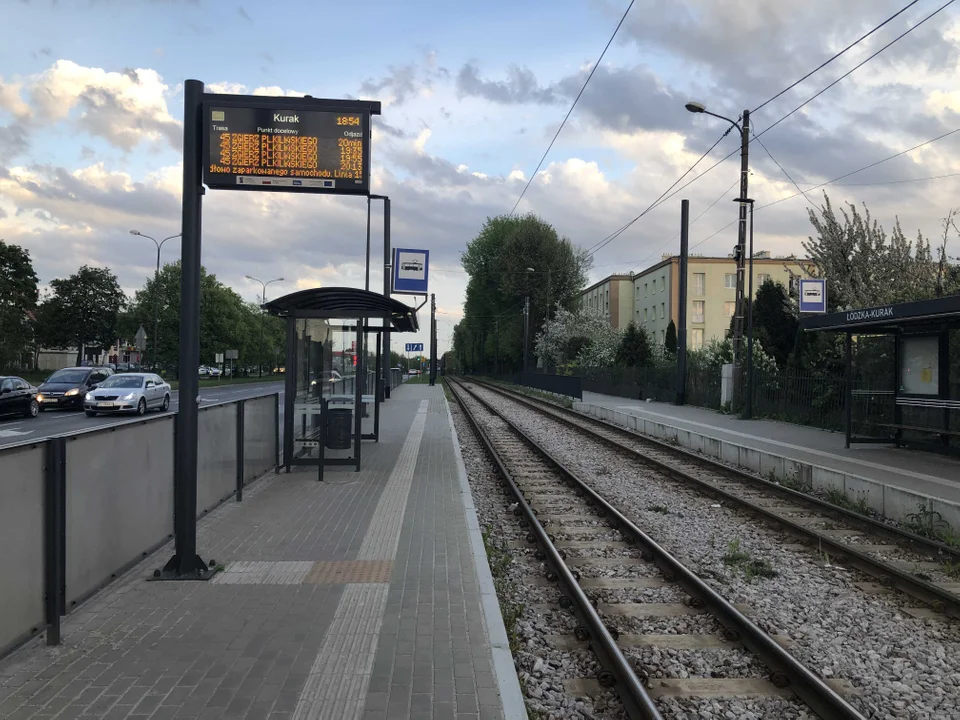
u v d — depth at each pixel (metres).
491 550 7.29
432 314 58.47
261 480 10.67
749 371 22.53
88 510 5.22
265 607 5.21
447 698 3.82
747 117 23.47
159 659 4.28
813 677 4.16
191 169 6.07
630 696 4.12
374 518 8.16
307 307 11.76
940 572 6.99
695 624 5.44
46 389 26.81
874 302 22.28
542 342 58.47
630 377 36.81
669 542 8.04
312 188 6.93
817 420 20.00
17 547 4.18
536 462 14.32
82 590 5.12
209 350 73.69
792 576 6.76
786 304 27.55
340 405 12.95
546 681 4.46
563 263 64.44
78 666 4.17
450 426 19.88
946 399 13.84
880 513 9.74
